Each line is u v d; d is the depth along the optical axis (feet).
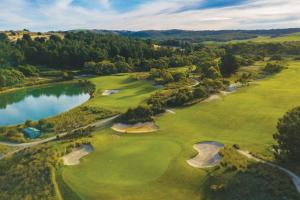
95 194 164.96
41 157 210.38
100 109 325.21
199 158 195.31
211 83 349.20
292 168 168.25
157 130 251.19
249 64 515.50
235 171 169.37
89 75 581.53
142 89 417.49
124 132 252.01
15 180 190.39
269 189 152.35
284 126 171.94
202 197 157.58
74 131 267.18
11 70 548.31
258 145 205.46
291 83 376.27
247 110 279.08
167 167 184.14
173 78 437.99
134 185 170.71
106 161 199.31
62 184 176.04
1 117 357.20
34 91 492.54
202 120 266.36
